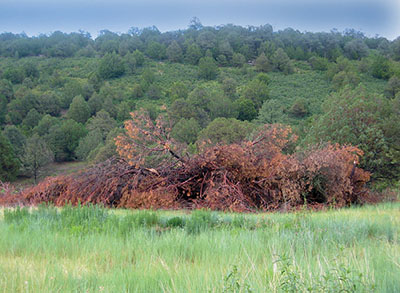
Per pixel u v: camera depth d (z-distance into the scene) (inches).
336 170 551.5
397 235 259.1
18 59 6245.1
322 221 312.8
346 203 593.3
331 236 246.1
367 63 4286.4
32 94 3599.9
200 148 607.8
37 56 6501.0
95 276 179.3
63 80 4825.3
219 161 573.0
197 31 7047.2
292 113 3043.8
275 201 553.0
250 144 613.6
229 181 551.5
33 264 198.8
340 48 5595.5
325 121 858.8
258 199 569.9
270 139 650.8
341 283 152.8
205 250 222.2
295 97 3715.6
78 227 274.8
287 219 331.0
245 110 3134.8
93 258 213.9
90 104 3590.1
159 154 595.2
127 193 540.7
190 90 4370.1
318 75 4690.0
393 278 157.4
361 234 259.6
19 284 168.4
